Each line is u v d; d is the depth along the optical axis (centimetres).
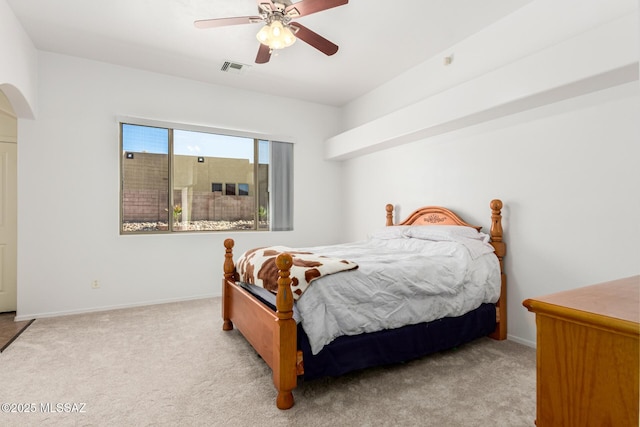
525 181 269
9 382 207
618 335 63
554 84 218
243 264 268
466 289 251
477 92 270
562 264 246
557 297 80
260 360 240
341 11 266
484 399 190
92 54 342
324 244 501
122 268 370
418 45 321
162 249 390
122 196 375
